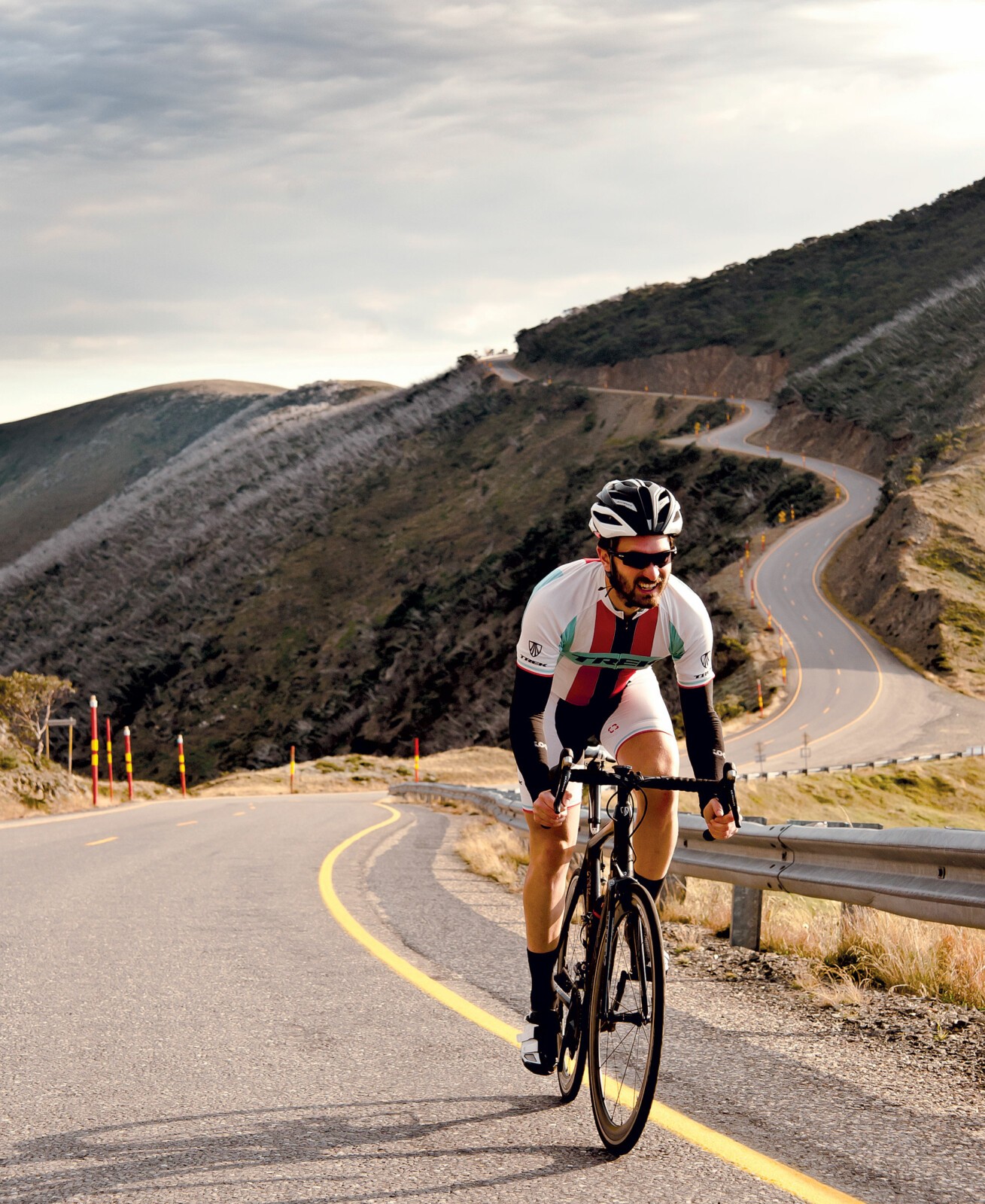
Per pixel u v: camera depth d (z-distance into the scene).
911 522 81.38
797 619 77.50
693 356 178.50
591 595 3.77
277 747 120.50
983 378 125.75
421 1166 3.20
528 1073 4.18
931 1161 3.20
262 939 7.18
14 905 8.75
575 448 166.12
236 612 152.62
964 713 56.78
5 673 161.62
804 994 5.45
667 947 6.75
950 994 5.29
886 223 197.50
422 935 7.32
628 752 4.05
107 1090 4.00
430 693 118.25
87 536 199.50
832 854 5.82
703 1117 3.60
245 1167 3.21
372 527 166.00
